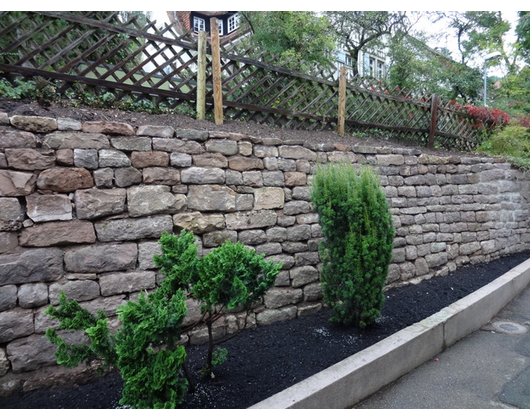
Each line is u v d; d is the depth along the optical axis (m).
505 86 13.17
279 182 3.90
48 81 3.52
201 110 4.39
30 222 2.58
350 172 3.41
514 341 3.74
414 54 11.98
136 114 3.94
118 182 2.94
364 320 3.42
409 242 5.11
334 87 5.75
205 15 14.45
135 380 1.85
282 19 7.73
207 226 3.35
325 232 3.31
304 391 2.32
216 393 2.41
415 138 7.17
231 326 3.36
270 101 5.04
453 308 3.80
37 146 2.67
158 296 2.14
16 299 2.50
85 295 2.74
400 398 2.72
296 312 3.80
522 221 7.07
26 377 2.49
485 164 6.38
